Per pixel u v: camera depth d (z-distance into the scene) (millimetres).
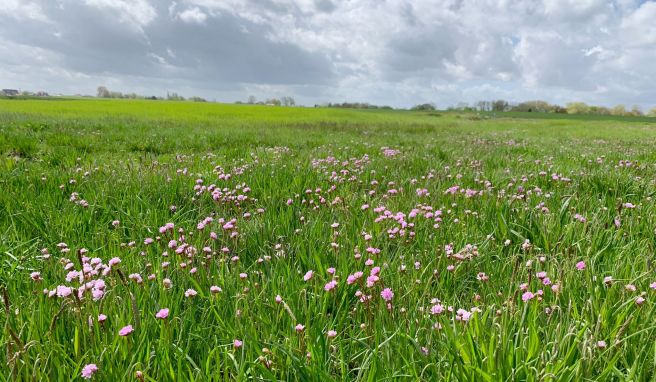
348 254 3502
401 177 6883
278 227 4188
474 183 6363
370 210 4523
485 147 13273
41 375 1889
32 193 5223
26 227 4227
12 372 1821
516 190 5664
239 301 2668
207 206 5145
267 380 2033
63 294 2398
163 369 1997
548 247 3686
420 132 24312
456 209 4930
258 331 2436
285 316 2537
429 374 2066
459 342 2086
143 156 9781
